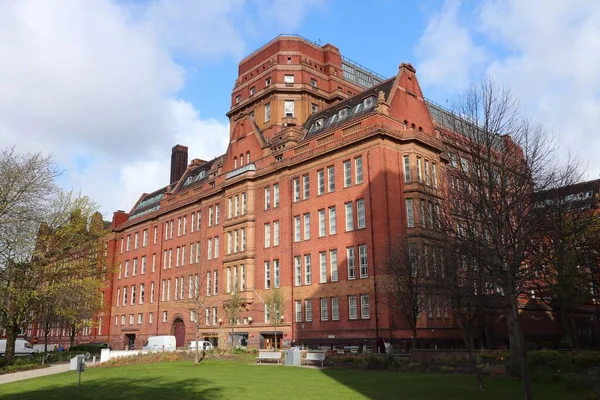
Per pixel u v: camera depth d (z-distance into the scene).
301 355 35.81
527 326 52.66
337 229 44.91
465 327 24.44
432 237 30.33
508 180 21.11
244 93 72.25
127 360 37.91
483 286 26.00
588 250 29.97
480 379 20.08
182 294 65.31
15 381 26.38
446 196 27.19
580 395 17.95
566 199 28.94
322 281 45.56
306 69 66.94
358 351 39.28
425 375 25.55
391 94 47.00
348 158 45.34
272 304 47.22
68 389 21.64
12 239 37.25
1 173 37.38
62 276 41.69
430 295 32.56
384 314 39.50
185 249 67.12
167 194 74.75
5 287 37.69
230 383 22.98
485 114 22.12
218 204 61.81
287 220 50.00
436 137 47.31
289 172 51.12
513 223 19.89
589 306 58.62
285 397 18.14
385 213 41.28
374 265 40.88
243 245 55.06
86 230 45.03
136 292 76.44
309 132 54.03
